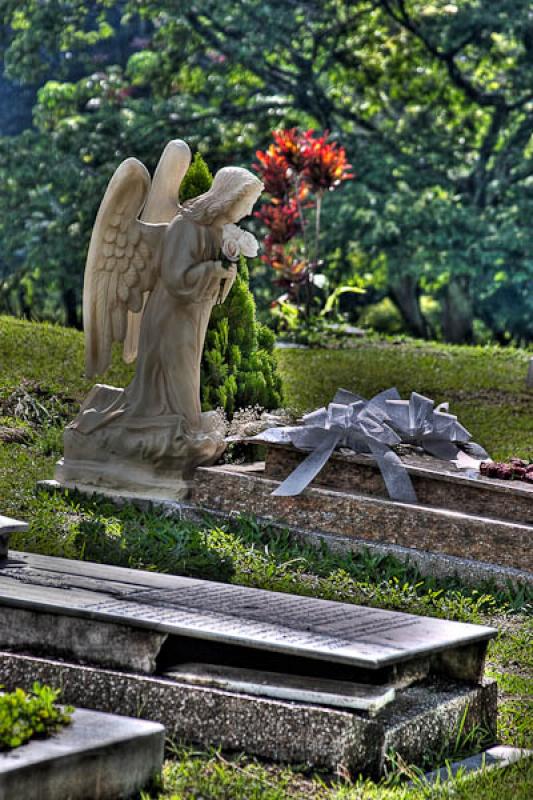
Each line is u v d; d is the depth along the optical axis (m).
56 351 17.39
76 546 9.56
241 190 10.77
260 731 5.81
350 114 33.97
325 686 5.97
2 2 34.53
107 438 11.11
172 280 10.80
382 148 32.84
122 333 11.15
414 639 6.25
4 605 6.40
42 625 6.33
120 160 31.58
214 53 34.59
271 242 23.45
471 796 5.61
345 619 6.55
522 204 32.12
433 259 31.27
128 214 10.88
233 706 5.86
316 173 23.23
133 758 5.29
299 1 33.06
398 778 5.77
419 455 10.77
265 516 10.45
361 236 31.30
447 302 34.97
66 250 31.17
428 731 6.09
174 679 6.05
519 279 32.22
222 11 32.62
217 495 10.66
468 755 6.27
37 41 34.31
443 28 32.41
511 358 20.97
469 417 16.66
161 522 10.40
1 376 15.93
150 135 31.92
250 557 9.64
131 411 11.09
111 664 6.19
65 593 6.59
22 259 35.25
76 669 6.12
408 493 10.10
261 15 32.72
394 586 9.39
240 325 13.01
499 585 9.46
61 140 31.91
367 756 5.75
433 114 34.50
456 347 21.91
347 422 10.47
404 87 33.62
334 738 5.70
